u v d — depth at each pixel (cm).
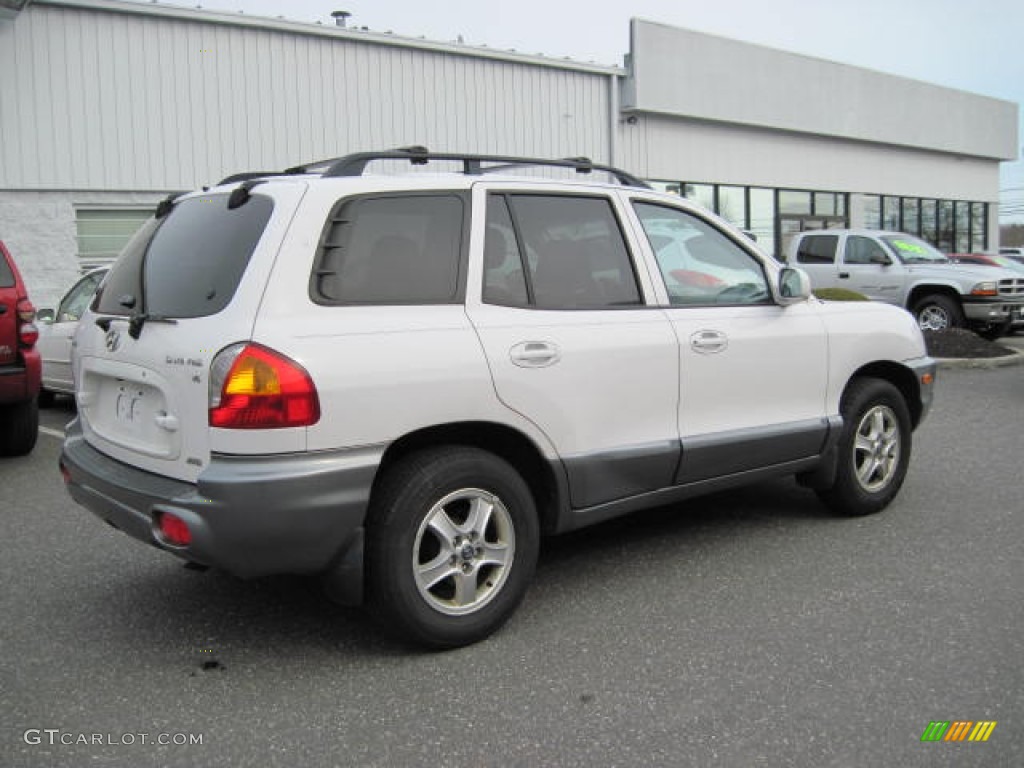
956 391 1084
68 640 390
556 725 313
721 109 2184
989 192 3200
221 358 329
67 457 416
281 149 1518
